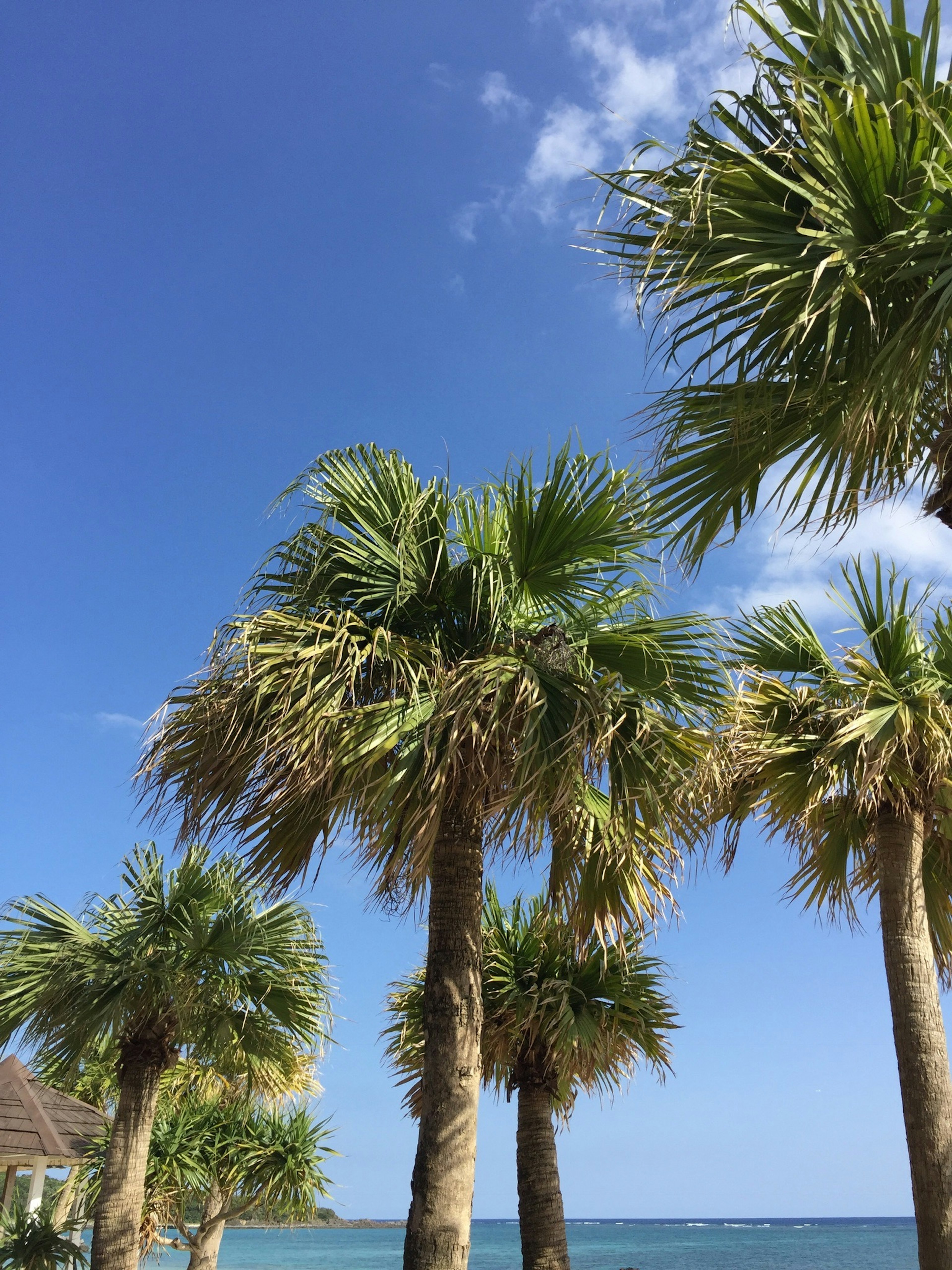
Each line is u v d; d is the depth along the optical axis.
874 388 2.83
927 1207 5.20
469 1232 3.84
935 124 2.47
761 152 2.96
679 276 3.04
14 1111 11.16
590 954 8.93
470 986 4.26
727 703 4.88
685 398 3.41
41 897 8.57
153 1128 14.26
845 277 2.68
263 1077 9.40
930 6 2.64
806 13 2.91
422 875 4.02
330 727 4.10
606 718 4.27
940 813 6.56
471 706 4.06
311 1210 14.89
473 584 4.77
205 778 4.29
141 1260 13.96
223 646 4.28
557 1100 9.63
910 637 6.41
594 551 4.83
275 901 4.60
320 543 4.73
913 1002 5.71
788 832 6.80
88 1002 8.12
